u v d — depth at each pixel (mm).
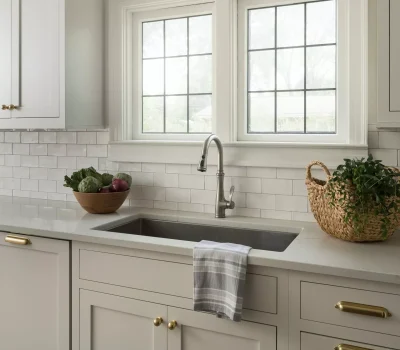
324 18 1970
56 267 1783
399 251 1452
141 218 2154
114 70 2340
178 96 2293
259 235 1908
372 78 1826
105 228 1898
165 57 2316
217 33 2104
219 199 2018
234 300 1379
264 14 2082
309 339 1345
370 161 1516
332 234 1622
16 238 1850
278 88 2072
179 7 2238
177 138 2287
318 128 2002
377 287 1252
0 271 1924
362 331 1273
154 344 1588
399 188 1443
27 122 2205
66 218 2016
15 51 2213
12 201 2537
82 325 1729
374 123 1827
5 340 1930
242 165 2053
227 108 2094
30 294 1854
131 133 2395
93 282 1698
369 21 1821
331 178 1546
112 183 2133
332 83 1964
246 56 2111
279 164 1981
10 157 2725
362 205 1460
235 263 1396
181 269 1522
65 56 2090
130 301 1624
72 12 2125
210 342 1494
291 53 2039
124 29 2324
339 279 1299
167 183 2262
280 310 1383
